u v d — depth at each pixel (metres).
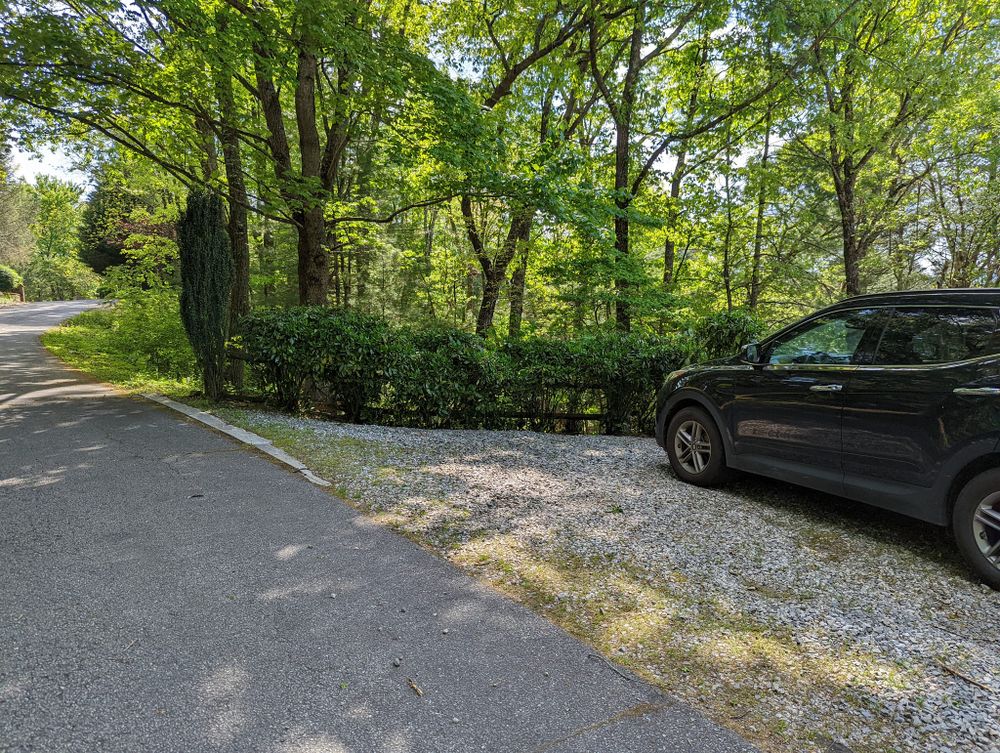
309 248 11.03
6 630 2.56
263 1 9.01
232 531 3.78
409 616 2.82
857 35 14.24
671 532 4.03
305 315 8.19
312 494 4.57
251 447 5.89
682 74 16.06
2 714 2.02
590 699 2.25
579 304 13.34
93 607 2.78
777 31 11.66
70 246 49.97
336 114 10.35
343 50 8.15
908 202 17.39
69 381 9.88
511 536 3.89
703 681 2.40
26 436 5.98
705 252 17.03
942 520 3.52
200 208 8.13
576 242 14.95
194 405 8.09
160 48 8.70
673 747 2.00
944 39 15.09
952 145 15.41
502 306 19.33
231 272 8.57
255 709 2.11
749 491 5.07
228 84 9.07
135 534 3.67
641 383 8.52
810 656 2.60
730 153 14.83
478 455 6.19
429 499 4.57
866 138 14.28
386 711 2.13
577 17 14.47
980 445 3.31
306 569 3.28
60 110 8.92
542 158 11.09
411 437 7.00
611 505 4.59
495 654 2.53
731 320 8.93
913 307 3.93
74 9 8.22
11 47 7.50
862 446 3.94
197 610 2.79
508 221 15.79
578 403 8.82
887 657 2.60
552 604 3.00
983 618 2.96
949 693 2.35
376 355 7.98
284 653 2.47
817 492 5.07
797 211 16.66
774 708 2.23
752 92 13.82
